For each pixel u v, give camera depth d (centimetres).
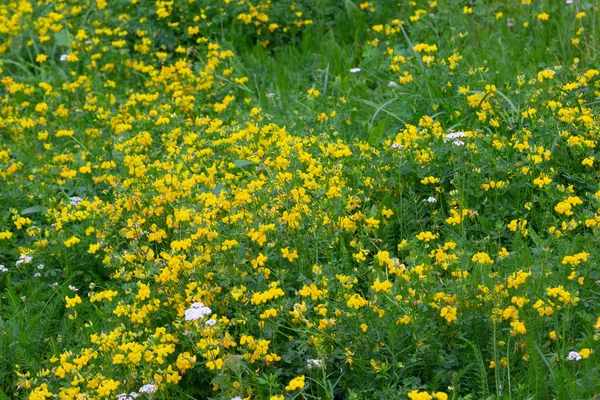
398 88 653
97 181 610
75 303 531
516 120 603
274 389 480
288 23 811
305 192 561
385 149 584
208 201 539
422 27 739
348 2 805
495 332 487
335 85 681
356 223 556
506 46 709
